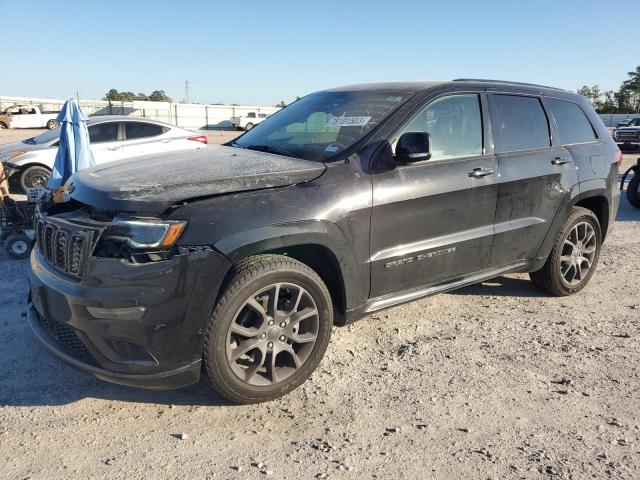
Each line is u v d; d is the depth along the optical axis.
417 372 3.65
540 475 2.64
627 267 6.25
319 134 3.94
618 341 4.20
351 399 3.30
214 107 63.22
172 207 2.90
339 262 3.38
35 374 3.53
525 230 4.50
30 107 41.56
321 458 2.75
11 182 11.01
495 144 4.33
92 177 3.35
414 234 3.76
